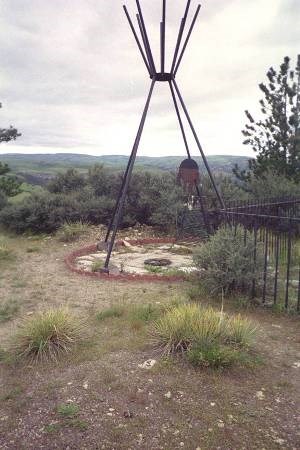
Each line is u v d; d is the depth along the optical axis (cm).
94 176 1466
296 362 370
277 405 299
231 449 254
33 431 271
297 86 1440
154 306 510
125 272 718
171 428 272
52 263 795
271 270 576
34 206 1163
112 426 273
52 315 421
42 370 349
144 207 1185
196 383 324
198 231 1012
